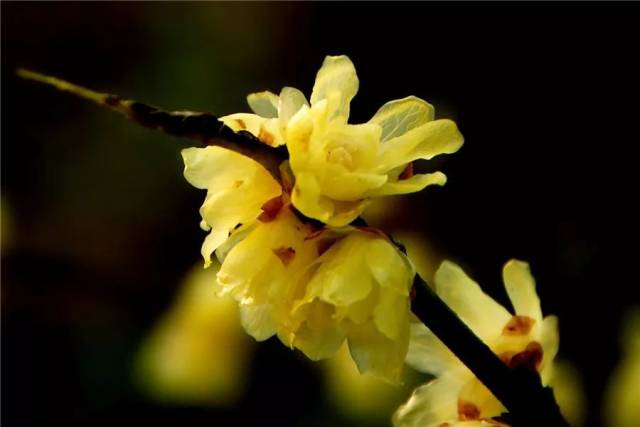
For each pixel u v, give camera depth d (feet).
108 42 3.04
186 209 2.84
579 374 2.03
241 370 2.14
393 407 1.93
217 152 1.11
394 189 1.10
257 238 1.11
